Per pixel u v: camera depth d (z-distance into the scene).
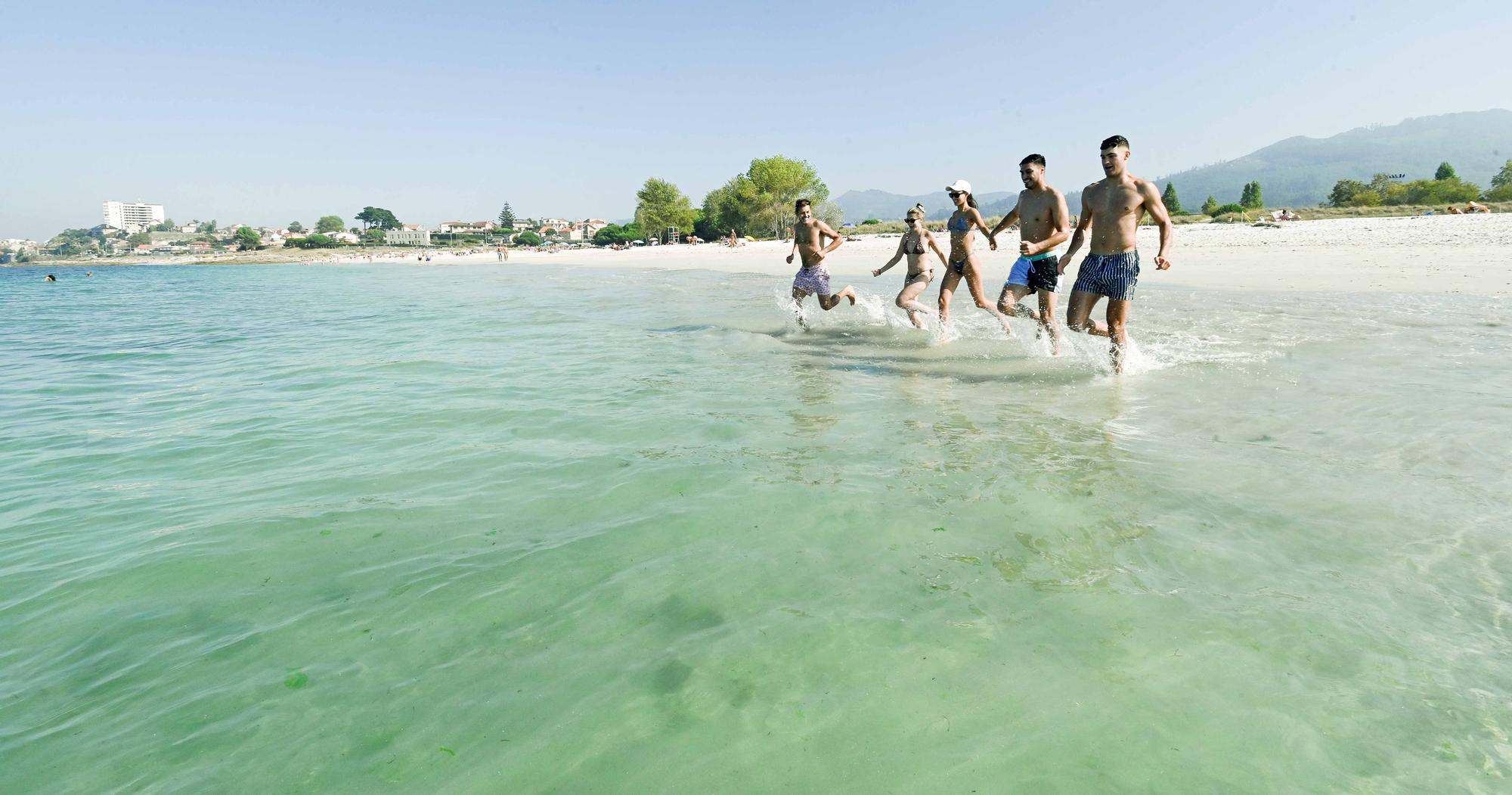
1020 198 7.73
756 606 2.42
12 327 14.19
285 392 6.39
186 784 1.71
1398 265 14.40
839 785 1.65
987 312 10.21
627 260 50.09
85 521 3.39
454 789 1.67
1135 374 5.87
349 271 60.19
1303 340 6.98
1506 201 49.84
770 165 76.81
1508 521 2.83
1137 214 6.06
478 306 15.48
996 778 1.64
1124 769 1.65
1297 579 2.45
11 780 1.73
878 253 32.44
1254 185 85.31
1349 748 1.69
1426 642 2.08
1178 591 2.40
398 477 3.87
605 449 4.22
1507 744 1.68
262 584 2.69
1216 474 3.45
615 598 2.50
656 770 1.72
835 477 3.59
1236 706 1.84
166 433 5.05
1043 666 2.03
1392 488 3.21
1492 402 4.51
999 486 3.37
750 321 10.37
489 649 2.23
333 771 1.74
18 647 2.33
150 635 2.37
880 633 2.23
